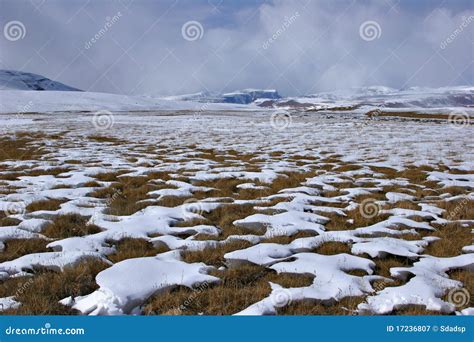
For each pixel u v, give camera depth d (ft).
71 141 98.53
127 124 168.25
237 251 25.02
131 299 19.17
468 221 32.53
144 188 44.01
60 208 34.99
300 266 22.98
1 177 49.93
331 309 18.86
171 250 25.81
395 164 64.95
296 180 50.03
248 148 89.40
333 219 33.17
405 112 284.61
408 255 24.89
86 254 23.66
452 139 110.11
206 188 44.37
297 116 248.73
